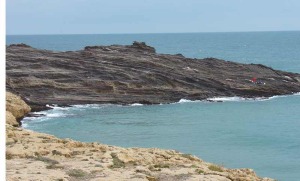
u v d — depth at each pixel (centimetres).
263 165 4431
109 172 2173
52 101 7612
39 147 2627
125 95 8269
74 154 2577
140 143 5334
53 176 2009
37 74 8056
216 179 2186
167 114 7356
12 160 2352
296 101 8744
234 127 6425
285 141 5559
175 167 2444
